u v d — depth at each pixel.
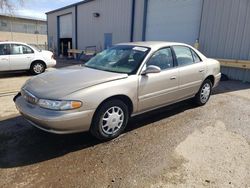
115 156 3.07
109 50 4.63
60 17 23.25
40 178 2.59
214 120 4.44
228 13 9.37
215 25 9.91
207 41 10.34
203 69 4.99
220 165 2.90
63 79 3.43
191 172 2.74
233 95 6.59
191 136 3.71
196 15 10.78
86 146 3.33
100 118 3.28
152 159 3.00
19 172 2.69
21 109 3.26
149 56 3.94
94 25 18.08
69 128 3.02
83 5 19.00
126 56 4.11
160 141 3.51
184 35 11.51
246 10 8.75
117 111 3.51
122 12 14.99
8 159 2.96
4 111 4.85
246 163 2.96
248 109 5.20
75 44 21.03
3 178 2.58
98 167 2.81
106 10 16.44
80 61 17.84
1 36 37.25
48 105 2.96
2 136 3.63
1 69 9.12
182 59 4.59
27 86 3.49
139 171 2.74
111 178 2.61
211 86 5.47
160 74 4.00
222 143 3.49
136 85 3.63
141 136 3.67
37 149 3.23
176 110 4.98
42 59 10.09
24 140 3.50
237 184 2.53
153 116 4.58
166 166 2.85
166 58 4.26
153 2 12.88
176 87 4.36
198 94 5.13
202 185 2.51
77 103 2.99
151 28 13.25
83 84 3.19
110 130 3.48
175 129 3.97
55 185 2.47
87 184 2.50
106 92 3.25
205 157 3.08
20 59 9.51
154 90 3.93
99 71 3.80
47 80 3.49
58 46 24.33
